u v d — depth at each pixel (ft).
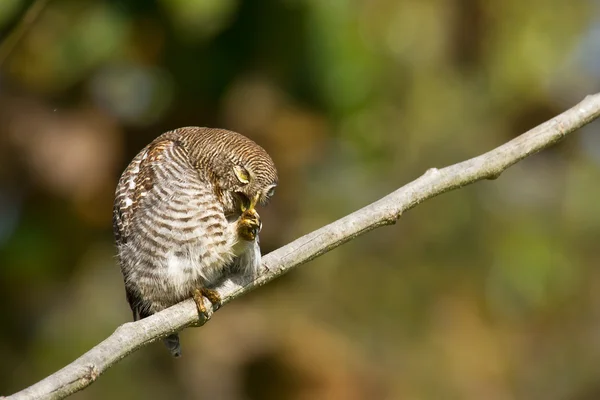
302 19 40.40
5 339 45.93
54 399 22.56
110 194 43.42
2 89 42.88
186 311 26.02
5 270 43.93
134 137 43.34
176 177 26.66
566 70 56.03
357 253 52.06
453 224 53.67
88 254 44.57
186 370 45.29
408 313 51.83
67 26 41.50
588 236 58.13
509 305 55.52
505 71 52.39
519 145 28.66
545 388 56.39
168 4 38.17
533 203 57.67
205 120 42.55
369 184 49.06
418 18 49.85
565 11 54.49
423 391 50.75
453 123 51.06
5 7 35.78
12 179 43.19
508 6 52.24
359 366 46.57
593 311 58.13
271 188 26.86
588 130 60.08
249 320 45.21
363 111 44.65
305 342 45.11
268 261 26.76
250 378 44.57
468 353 52.39
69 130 42.96
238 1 40.19
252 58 41.39
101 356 23.70
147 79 43.09
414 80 50.19
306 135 42.45
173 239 26.40
